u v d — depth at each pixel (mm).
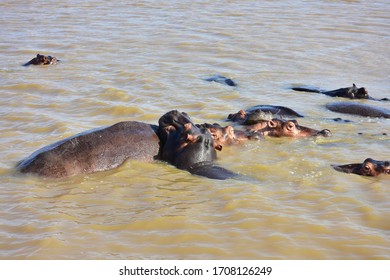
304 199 10289
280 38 24266
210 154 11859
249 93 17188
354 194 10523
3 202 10070
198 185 10844
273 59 21234
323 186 10859
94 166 11359
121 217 9586
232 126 14078
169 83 17703
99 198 10289
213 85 17625
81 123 14102
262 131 13789
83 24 26641
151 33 24781
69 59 20734
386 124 14961
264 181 11086
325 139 13586
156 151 12039
